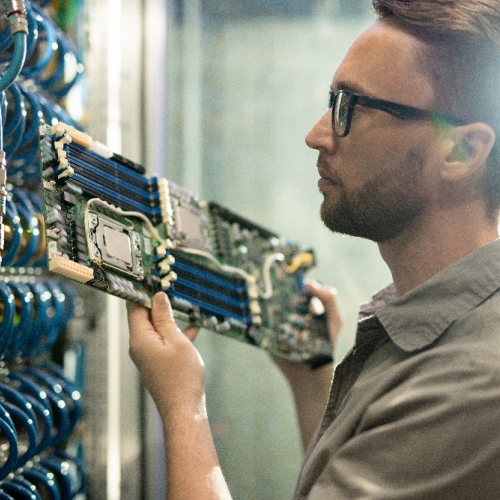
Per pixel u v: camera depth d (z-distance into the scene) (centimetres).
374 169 113
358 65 115
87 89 188
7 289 125
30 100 135
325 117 122
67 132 120
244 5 285
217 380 270
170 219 139
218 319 145
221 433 268
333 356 175
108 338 187
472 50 108
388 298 145
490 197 114
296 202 283
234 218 172
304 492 107
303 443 165
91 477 180
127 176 134
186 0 268
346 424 106
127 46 204
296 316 171
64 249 111
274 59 286
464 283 107
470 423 92
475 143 110
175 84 263
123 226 127
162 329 119
